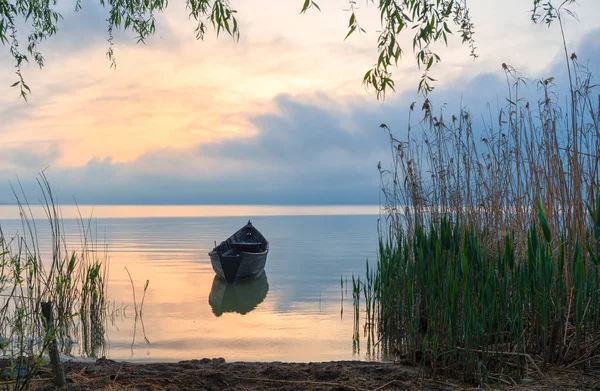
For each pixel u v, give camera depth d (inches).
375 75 182.7
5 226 1756.9
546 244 196.2
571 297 204.7
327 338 312.0
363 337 314.8
